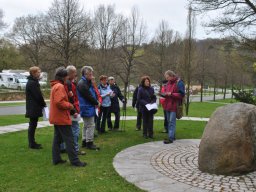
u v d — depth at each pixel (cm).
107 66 1806
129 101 2533
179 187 379
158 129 832
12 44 4156
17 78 3152
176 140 669
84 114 557
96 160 496
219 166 429
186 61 1625
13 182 390
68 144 456
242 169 425
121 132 772
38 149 564
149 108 686
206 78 3133
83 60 1777
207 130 454
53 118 449
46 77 2527
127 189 370
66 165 464
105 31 2089
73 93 505
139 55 1975
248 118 437
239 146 425
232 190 373
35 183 387
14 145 594
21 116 1111
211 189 375
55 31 1681
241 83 2645
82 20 1784
